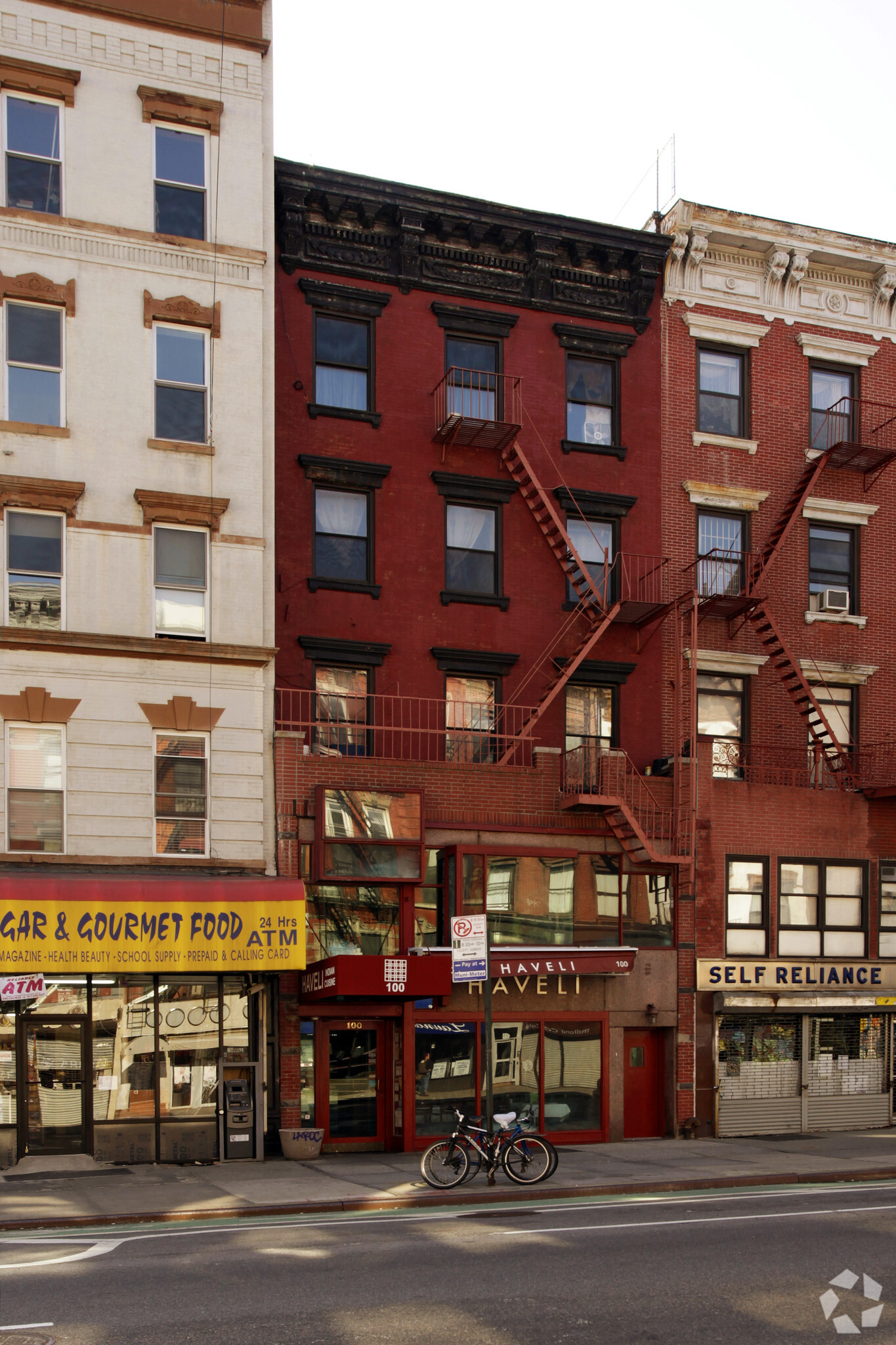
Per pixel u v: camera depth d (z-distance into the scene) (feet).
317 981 67.10
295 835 69.97
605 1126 73.87
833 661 89.10
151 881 62.90
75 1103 63.93
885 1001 80.33
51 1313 30.86
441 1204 50.60
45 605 68.03
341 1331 29.17
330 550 79.15
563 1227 42.91
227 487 72.13
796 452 90.53
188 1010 66.74
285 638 76.43
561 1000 74.18
